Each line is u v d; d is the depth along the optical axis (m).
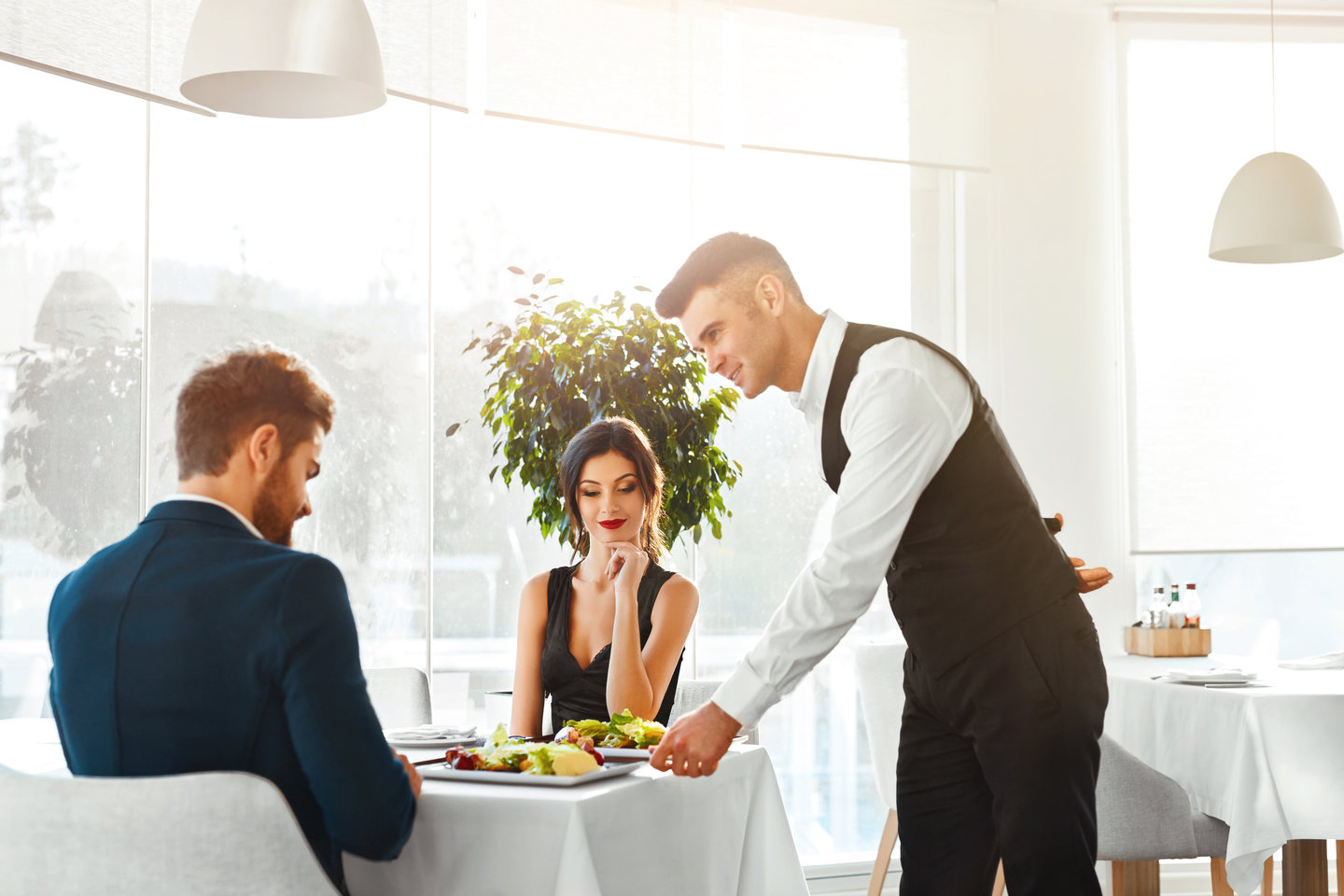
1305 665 3.87
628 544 2.65
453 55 3.90
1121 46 4.56
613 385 3.38
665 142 4.20
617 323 3.98
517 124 4.29
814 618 1.80
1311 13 4.64
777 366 2.04
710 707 1.78
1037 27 4.59
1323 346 4.57
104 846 1.31
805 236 4.49
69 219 3.64
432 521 4.17
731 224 4.42
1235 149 4.59
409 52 3.82
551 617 2.71
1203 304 4.53
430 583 4.16
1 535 3.50
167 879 1.31
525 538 4.29
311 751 1.41
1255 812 3.04
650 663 2.62
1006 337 4.51
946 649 1.94
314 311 4.03
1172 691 3.40
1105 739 2.85
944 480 1.91
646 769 1.84
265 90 2.54
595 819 1.56
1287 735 3.07
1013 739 1.88
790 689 1.82
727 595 4.36
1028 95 4.57
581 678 2.61
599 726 2.04
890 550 1.83
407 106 4.16
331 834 1.47
